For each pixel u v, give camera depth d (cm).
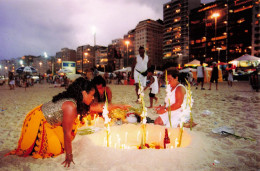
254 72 1189
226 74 3123
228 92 1163
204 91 1266
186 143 290
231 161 228
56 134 257
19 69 2541
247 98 835
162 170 207
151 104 646
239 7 7662
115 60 14138
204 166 214
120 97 989
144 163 218
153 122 425
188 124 399
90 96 257
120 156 233
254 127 396
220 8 8356
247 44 7494
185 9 10131
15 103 848
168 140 288
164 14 11388
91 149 253
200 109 611
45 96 1183
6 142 335
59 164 228
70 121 234
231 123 429
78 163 228
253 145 284
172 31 10881
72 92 246
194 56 9494
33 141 247
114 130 330
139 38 12925
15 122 484
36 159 243
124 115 436
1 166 222
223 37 8312
